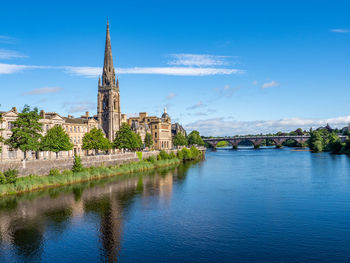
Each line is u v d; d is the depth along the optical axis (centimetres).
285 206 5209
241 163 12625
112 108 14362
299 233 3959
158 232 4034
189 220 4512
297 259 3262
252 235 3906
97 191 6512
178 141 18200
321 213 4778
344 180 7569
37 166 7038
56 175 7288
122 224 4347
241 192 6384
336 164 10981
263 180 7875
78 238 3847
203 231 4056
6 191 6000
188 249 3512
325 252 3416
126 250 3500
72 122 11088
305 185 7019
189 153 14775
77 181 7581
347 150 15650
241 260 3241
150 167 10812
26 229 4153
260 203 5431
